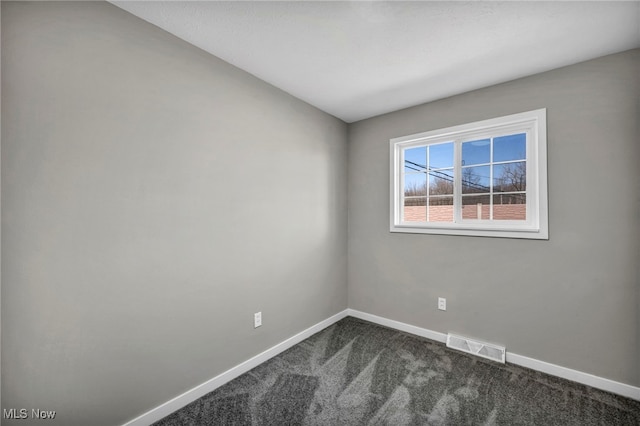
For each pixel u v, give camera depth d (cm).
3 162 112
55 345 125
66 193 127
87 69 133
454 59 191
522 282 214
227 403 173
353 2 139
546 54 183
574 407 168
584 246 190
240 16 150
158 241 160
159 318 161
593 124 187
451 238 249
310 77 218
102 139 138
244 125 208
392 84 228
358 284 314
